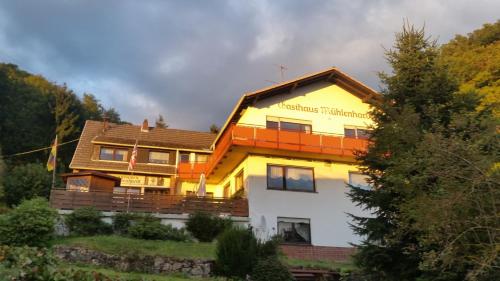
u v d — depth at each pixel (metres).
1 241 18.80
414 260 13.71
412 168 10.88
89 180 29.17
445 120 15.20
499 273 9.45
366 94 31.62
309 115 30.72
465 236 9.09
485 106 15.80
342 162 29.31
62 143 56.25
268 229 26.47
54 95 63.84
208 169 33.72
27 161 55.59
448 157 9.24
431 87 15.89
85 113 64.62
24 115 59.41
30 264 7.70
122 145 39.16
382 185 15.30
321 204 27.89
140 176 38.28
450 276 11.25
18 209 19.78
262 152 28.23
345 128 31.12
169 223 25.62
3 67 67.75
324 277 19.64
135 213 24.88
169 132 44.06
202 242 23.84
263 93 29.69
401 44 17.11
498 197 8.78
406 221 11.50
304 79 30.56
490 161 9.01
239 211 26.70
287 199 27.52
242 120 29.36
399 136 14.27
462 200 8.84
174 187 37.31
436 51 16.84
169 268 19.11
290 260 22.83
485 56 32.53
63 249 19.36
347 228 27.53
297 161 28.66
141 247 20.44
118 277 9.89
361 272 15.99
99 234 23.30
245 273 17.77
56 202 24.81
